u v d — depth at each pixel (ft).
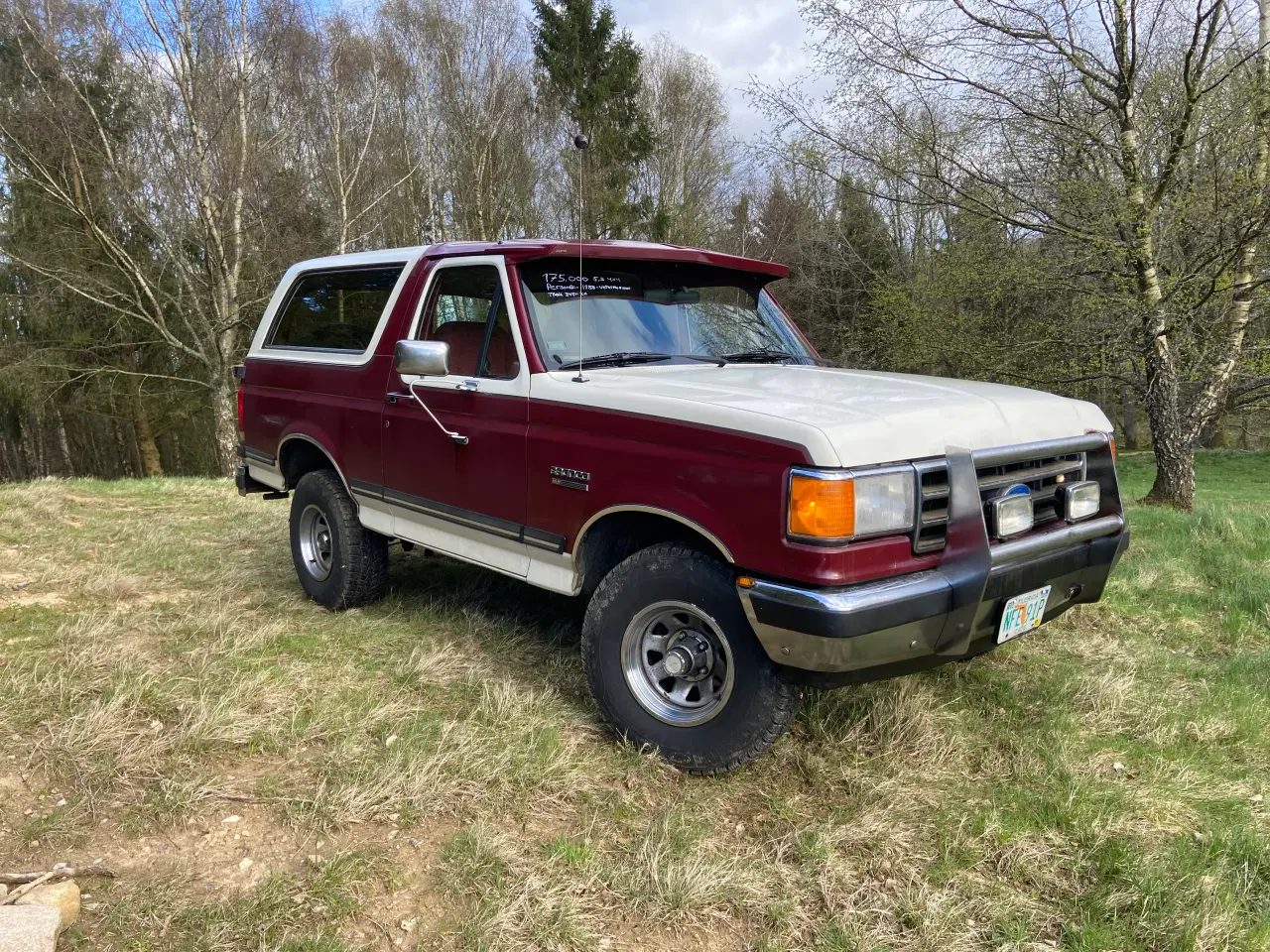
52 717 10.48
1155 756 10.28
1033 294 34.63
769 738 9.37
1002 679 12.53
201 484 33.50
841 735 10.62
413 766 9.37
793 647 8.57
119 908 7.27
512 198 81.46
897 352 39.45
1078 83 30.09
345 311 15.10
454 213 82.33
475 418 12.10
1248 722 11.10
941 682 12.31
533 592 16.34
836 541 8.28
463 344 12.51
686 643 9.93
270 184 63.00
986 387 11.34
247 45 60.64
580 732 10.70
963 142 32.91
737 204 101.91
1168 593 17.01
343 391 14.69
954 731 10.78
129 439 98.37
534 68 89.66
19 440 91.40
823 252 77.41
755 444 8.78
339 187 67.10
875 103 33.32
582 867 8.02
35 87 60.13
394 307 13.71
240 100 60.23
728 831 8.85
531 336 11.48
